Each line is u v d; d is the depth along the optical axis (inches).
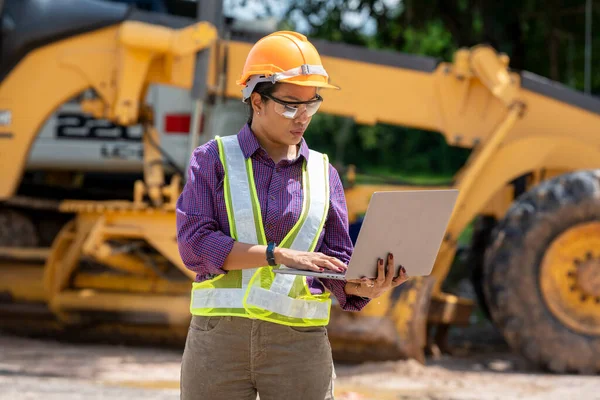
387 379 358.0
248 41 413.1
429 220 154.2
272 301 158.6
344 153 1487.5
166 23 416.2
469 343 481.1
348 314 377.4
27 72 423.8
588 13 596.7
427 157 1498.5
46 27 418.0
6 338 439.5
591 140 418.9
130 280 426.3
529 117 419.8
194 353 161.6
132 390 322.7
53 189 547.5
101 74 418.6
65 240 429.4
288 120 159.8
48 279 424.5
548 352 387.2
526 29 701.3
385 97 415.8
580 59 722.8
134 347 427.8
